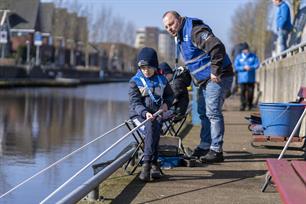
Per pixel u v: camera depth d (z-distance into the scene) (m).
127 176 9.51
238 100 31.52
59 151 15.17
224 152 11.96
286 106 10.62
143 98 9.11
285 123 10.68
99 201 7.88
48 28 114.25
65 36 117.44
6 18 99.06
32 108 32.62
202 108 10.89
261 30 64.00
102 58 149.50
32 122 24.11
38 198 9.54
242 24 87.44
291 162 7.38
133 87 9.11
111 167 8.69
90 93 56.72
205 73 10.23
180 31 10.12
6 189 10.24
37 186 10.45
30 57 102.38
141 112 8.81
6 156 14.17
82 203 7.79
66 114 29.02
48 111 30.78
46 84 70.69
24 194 9.84
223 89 10.29
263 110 10.88
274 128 10.74
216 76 9.77
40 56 108.62
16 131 20.31
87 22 127.81
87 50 128.38
